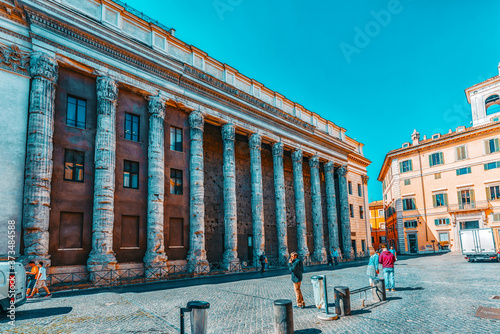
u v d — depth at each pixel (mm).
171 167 26688
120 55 23688
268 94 37812
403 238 57812
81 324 9945
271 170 40188
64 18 20688
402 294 14422
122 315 11062
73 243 20156
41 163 18797
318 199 42125
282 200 35969
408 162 58688
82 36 21719
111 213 21375
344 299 10781
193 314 7277
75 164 21156
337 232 44375
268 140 36594
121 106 24203
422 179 56500
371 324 9617
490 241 33406
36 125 19031
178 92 27266
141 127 25125
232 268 28156
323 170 48344
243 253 33844
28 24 19906
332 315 10383
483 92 53812
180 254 25891
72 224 20328
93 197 21312
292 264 12328
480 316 10266
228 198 30047
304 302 12844
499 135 48406
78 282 19266
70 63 21250
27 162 18641
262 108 34688
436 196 54500
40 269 15469
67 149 20906
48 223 18703
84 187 21125
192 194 27250
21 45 19562
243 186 35438
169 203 25953
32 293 14414
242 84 34562
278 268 31469
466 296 13648
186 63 27453
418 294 14336
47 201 18781
